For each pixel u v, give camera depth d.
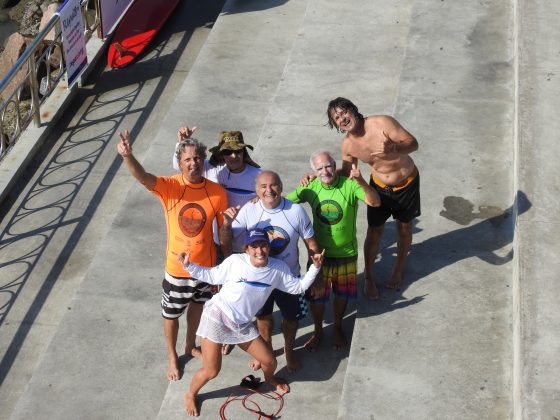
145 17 11.44
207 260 6.42
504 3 10.71
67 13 9.95
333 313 7.18
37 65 9.74
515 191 7.34
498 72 9.52
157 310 7.45
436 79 9.43
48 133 9.89
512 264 7.04
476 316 6.63
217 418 6.40
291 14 11.34
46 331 7.62
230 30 11.07
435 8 10.66
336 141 9.12
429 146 8.45
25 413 6.66
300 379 6.64
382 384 6.16
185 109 9.77
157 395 6.76
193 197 6.28
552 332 5.93
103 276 7.77
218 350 6.14
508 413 5.92
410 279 6.99
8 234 8.63
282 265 6.07
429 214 7.64
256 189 6.17
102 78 10.75
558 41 8.98
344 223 6.30
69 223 8.73
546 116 7.88
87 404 6.71
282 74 10.12
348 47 10.45
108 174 9.31
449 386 6.12
